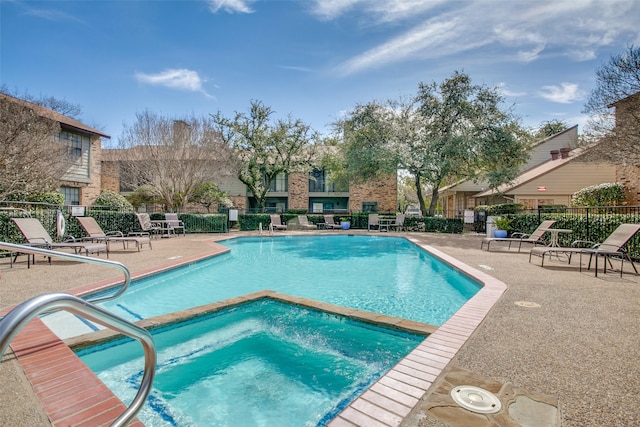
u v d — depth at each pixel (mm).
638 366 2684
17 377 2480
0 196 10289
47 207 10539
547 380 2469
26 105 11562
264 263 9438
